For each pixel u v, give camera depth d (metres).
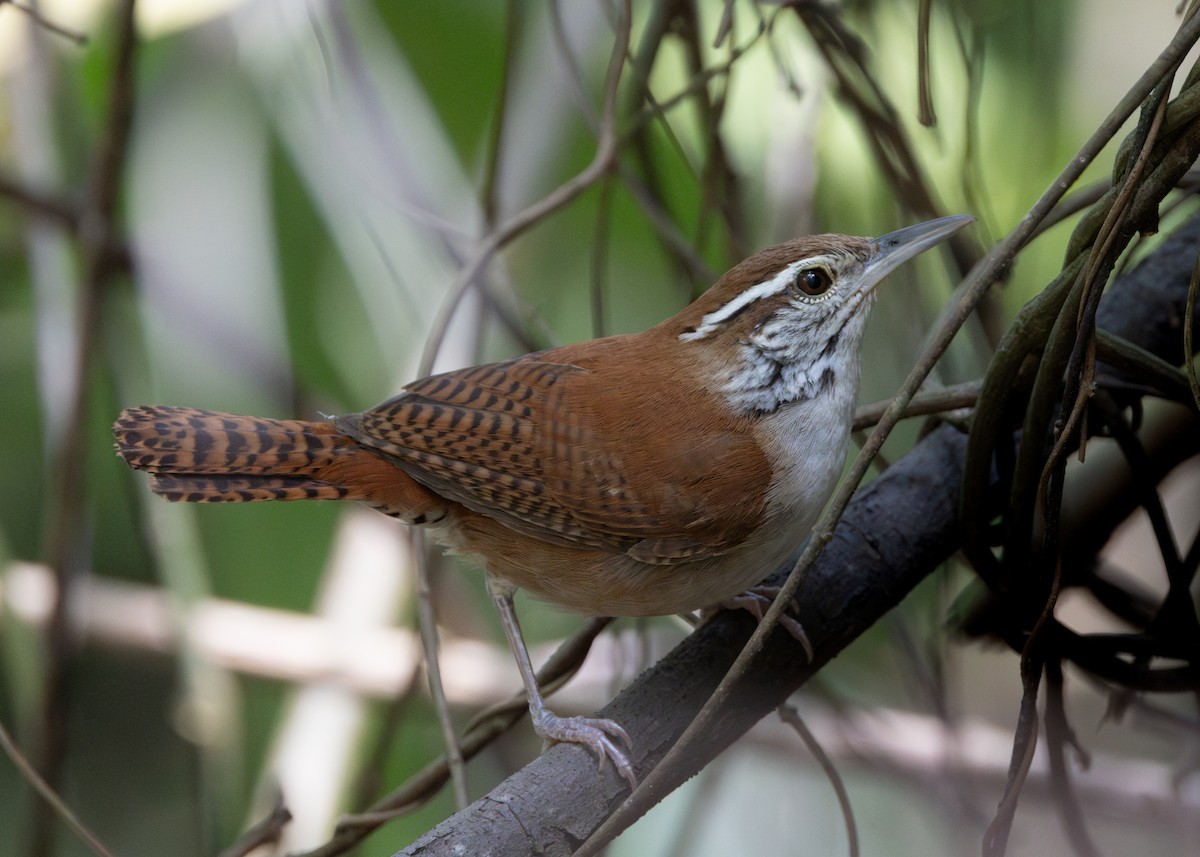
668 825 9.31
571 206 10.02
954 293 7.23
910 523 6.64
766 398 7.05
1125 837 8.42
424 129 9.66
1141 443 6.99
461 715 9.47
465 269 7.37
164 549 8.72
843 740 8.57
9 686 9.69
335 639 9.23
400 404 7.11
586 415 7.00
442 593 9.64
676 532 6.88
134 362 9.38
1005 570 6.40
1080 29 9.39
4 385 10.28
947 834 8.48
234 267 9.45
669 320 7.40
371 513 9.56
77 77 9.65
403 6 9.84
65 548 8.30
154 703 10.04
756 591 7.45
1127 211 5.25
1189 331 5.41
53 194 8.86
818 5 7.62
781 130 8.75
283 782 8.88
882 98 7.66
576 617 10.34
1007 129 8.78
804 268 7.05
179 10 9.29
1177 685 6.48
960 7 7.77
